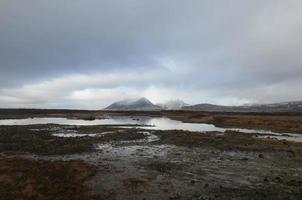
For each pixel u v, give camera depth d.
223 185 19.61
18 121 93.62
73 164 24.25
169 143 39.62
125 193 17.89
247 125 73.81
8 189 17.58
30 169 22.16
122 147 36.09
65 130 57.59
